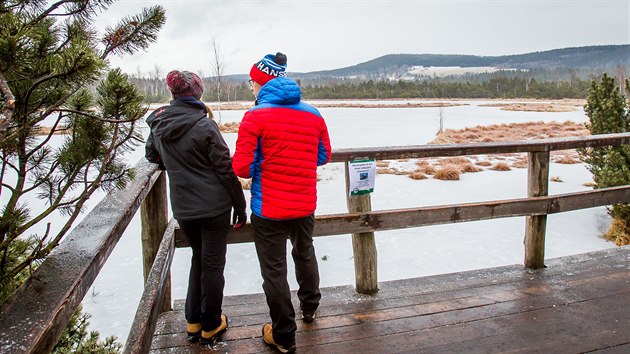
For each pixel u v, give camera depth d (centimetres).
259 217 237
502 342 260
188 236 244
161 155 232
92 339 352
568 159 1842
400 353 249
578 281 344
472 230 923
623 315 291
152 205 282
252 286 657
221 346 257
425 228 940
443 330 274
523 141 350
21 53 132
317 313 295
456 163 1809
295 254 268
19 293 110
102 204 187
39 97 174
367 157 310
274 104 225
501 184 1418
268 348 255
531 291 328
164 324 280
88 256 131
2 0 132
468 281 346
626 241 814
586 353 249
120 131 207
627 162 751
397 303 309
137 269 730
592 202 378
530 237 369
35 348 90
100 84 190
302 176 233
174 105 222
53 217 924
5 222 173
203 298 246
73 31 176
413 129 3309
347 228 308
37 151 211
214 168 223
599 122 852
